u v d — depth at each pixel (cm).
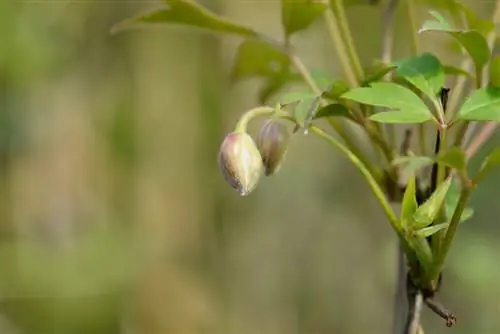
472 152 59
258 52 64
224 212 138
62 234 120
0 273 114
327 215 142
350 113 57
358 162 56
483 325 114
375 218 138
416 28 63
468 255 113
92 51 129
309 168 142
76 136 129
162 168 135
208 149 136
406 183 58
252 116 58
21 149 124
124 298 120
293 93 58
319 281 138
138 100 132
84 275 117
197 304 130
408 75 56
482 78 57
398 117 55
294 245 143
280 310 136
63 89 128
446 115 58
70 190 125
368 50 77
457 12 60
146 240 130
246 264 138
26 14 119
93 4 126
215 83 132
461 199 55
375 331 133
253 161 58
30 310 114
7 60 118
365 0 62
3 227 119
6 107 123
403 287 58
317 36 107
